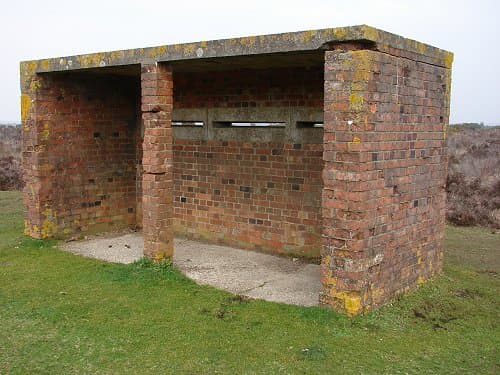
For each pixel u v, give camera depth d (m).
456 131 45.41
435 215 7.66
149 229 7.91
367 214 6.03
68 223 10.19
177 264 8.59
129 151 11.12
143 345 5.54
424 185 7.26
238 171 9.65
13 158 23.80
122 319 6.21
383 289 6.52
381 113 6.11
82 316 6.31
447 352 5.54
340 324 5.91
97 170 10.58
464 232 12.73
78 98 10.11
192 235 10.47
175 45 7.34
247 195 9.56
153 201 7.80
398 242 6.76
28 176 9.80
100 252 9.27
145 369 5.05
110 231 10.93
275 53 6.48
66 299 6.86
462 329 6.20
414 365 5.20
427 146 7.25
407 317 6.36
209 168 10.06
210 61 7.51
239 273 8.12
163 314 6.34
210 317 6.24
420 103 6.97
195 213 10.38
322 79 8.43
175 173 10.61
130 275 7.68
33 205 9.77
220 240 10.02
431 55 7.14
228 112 9.65
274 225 9.25
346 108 5.82
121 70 9.18
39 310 6.49
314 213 8.76
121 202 11.09
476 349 5.66
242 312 6.38
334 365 5.12
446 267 8.82
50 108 9.68
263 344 5.54
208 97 9.91
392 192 6.51
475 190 16.97
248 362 5.17
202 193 10.23
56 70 9.05
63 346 5.54
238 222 9.73
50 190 9.82
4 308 6.58
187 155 10.38
